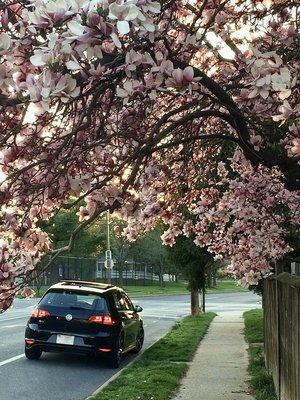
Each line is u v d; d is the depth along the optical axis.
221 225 8.16
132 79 3.15
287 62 4.37
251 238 8.13
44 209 4.11
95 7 2.31
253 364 11.27
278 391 7.92
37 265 3.58
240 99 4.43
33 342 11.80
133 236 6.51
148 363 11.59
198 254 16.42
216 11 4.52
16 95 2.84
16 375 10.38
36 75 2.66
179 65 3.64
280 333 7.77
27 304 31.81
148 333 18.78
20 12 2.96
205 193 7.57
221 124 6.17
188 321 22.39
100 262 61.25
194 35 4.23
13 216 3.91
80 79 2.88
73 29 2.33
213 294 57.91
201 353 13.31
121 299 13.12
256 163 4.64
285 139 4.82
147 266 73.38
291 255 9.48
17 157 3.76
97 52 2.47
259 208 7.83
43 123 3.56
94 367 11.45
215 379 9.88
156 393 8.40
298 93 4.55
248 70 3.33
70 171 4.16
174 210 6.61
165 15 4.37
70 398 8.57
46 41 2.60
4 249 3.64
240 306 38.03
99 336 11.53
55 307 11.88
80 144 4.14
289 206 7.64
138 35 2.79
